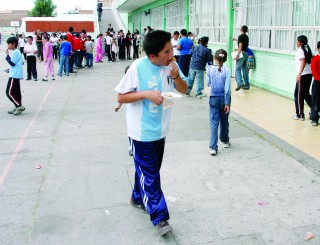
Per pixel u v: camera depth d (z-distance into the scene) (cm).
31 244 348
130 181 487
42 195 448
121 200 433
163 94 334
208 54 1003
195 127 734
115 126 756
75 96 1095
